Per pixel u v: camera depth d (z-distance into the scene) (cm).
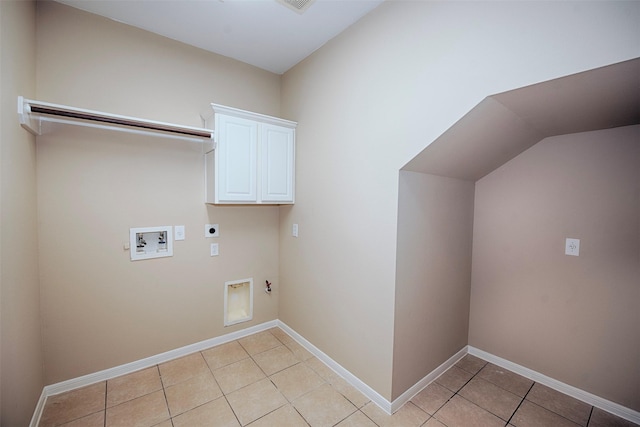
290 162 261
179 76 228
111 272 205
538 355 213
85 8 187
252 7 185
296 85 263
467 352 254
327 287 229
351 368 207
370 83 188
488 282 241
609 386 182
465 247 240
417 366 197
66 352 191
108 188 201
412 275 187
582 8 105
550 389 204
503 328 232
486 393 198
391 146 175
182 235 234
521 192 220
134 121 188
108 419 169
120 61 203
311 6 183
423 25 156
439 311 215
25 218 157
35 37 173
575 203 195
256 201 239
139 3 182
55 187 183
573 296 197
